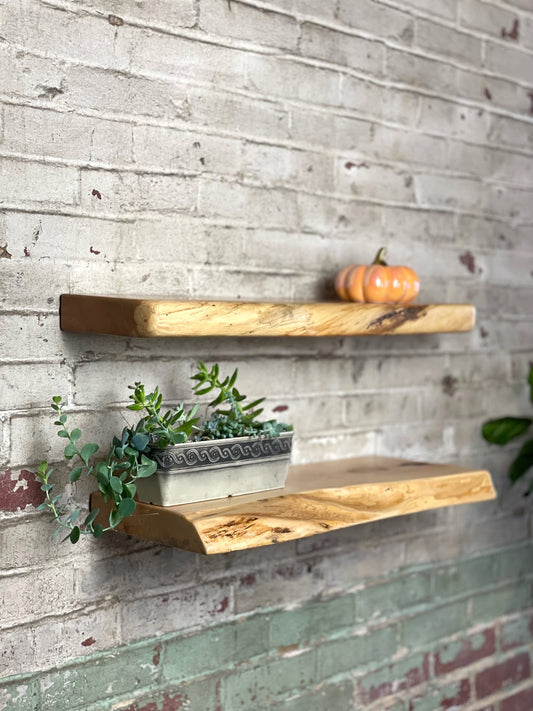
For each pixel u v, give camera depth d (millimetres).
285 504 1475
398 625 2064
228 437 1465
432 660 2152
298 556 1845
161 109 1567
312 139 1815
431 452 2121
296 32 1771
